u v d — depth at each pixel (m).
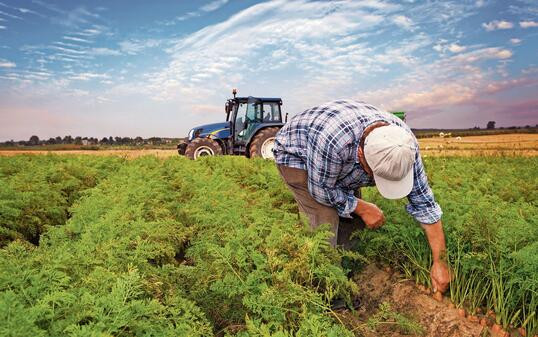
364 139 3.76
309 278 3.76
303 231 4.36
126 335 3.01
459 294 4.36
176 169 11.38
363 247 5.27
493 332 3.95
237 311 3.71
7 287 3.22
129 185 7.51
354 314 4.22
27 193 6.79
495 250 4.21
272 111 17.98
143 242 4.37
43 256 3.86
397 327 4.12
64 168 10.09
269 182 8.69
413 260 4.73
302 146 4.22
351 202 4.27
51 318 2.94
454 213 4.94
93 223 5.12
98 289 3.35
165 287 3.97
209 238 4.65
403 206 5.32
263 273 3.65
